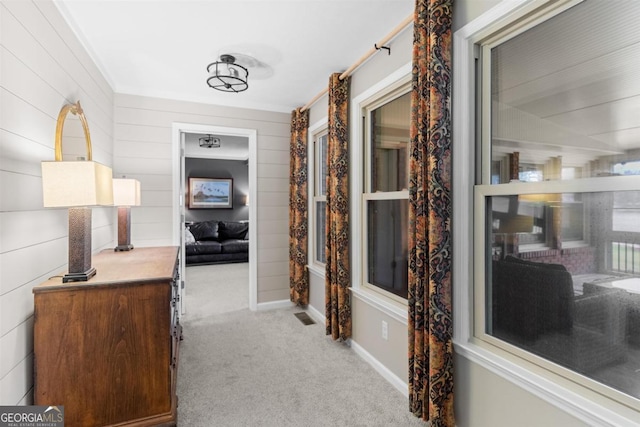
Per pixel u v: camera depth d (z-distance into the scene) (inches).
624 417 41.9
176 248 112.3
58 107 72.1
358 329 104.0
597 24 44.9
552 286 51.1
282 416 74.0
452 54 63.9
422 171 65.7
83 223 62.9
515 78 55.9
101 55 99.7
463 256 62.6
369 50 90.1
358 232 103.7
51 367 57.9
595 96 45.1
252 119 147.8
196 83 123.3
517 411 53.3
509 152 57.1
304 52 97.7
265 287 151.3
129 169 127.9
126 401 62.2
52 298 57.9
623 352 42.8
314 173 145.8
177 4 74.4
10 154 53.2
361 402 79.2
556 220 50.3
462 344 62.7
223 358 101.9
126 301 62.1
